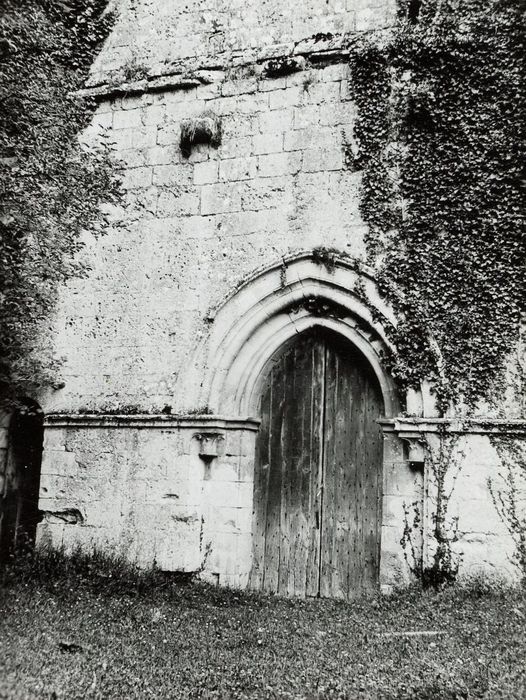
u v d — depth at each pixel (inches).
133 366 412.2
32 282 399.5
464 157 365.7
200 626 301.4
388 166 378.9
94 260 431.2
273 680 233.5
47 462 418.9
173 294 410.9
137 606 327.6
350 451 385.4
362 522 376.5
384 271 369.1
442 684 219.8
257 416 403.9
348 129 390.3
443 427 346.0
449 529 339.3
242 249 400.5
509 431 337.1
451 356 351.9
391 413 364.5
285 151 400.8
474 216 359.6
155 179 426.0
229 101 417.7
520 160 357.4
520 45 366.6
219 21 427.8
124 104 439.5
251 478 396.8
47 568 366.0
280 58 407.8
